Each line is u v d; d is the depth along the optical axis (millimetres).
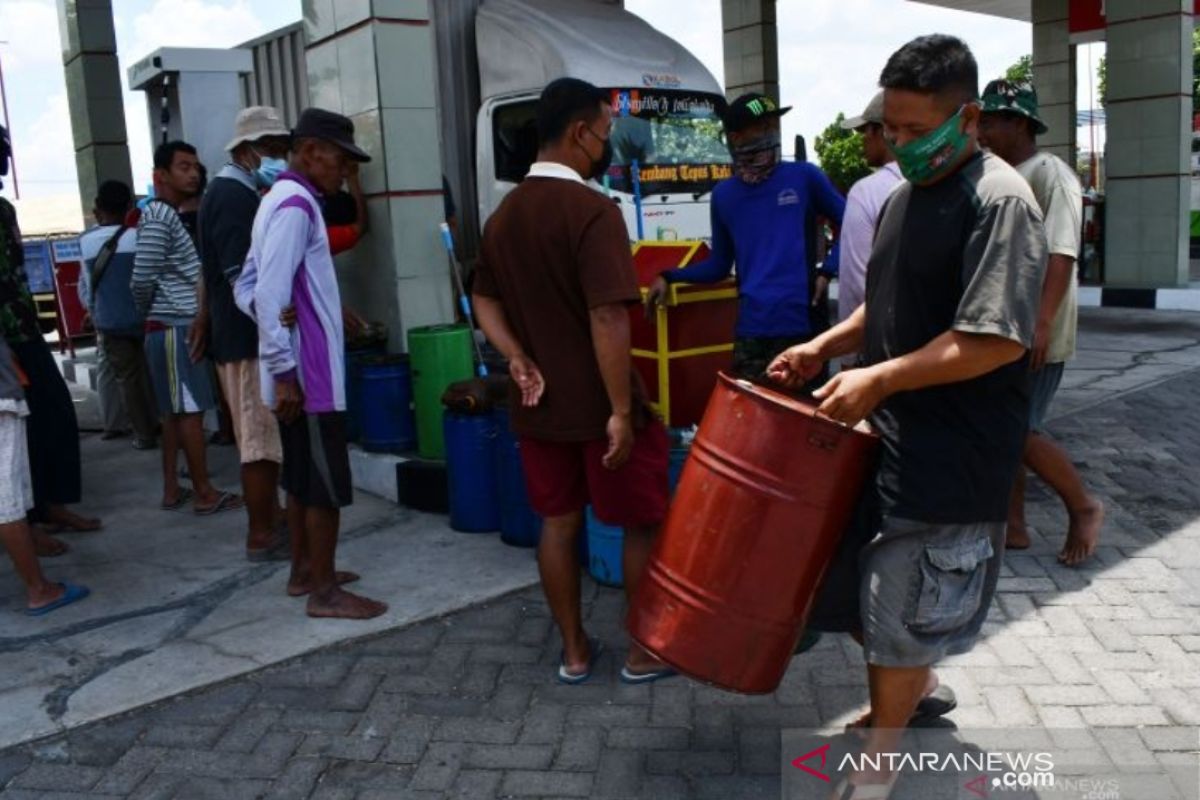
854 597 2820
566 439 3430
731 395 2695
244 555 5062
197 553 5129
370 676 3721
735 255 4637
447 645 3934
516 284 3430
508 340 3508
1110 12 12094
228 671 3791
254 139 4777
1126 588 4164
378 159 5918
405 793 3029
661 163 8961
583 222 3295
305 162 4102
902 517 2537
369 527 5289
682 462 4125
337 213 5945
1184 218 12164
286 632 4098
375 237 6055
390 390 5750
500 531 5035
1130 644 3711
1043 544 4652
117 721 3484
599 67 8672
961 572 2561
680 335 4875
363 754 3236
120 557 5125
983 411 2512
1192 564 4371
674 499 2822
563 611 3592
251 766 3193
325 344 4039
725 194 4605
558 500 3555
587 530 4461
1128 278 12531
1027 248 2383
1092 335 10461
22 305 5168
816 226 4578
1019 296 2363
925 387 2523
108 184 7340
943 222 2486
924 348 2430
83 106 11203
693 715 3373
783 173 4504
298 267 3977
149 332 5664
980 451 2512
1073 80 17156
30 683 3773
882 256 2678
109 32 11133
